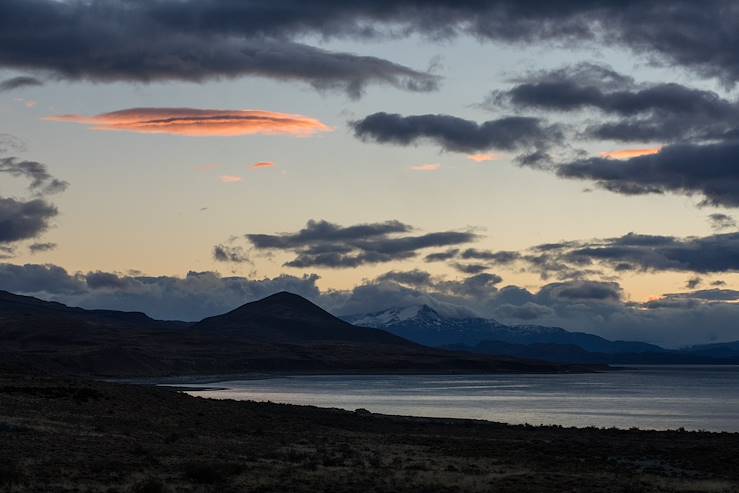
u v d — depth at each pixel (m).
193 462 53.62
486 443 81.56
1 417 69.69
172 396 108.12
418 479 50.53
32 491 41.03
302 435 82.50
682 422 139.62
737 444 83.62
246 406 113.44
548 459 67.69
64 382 105.56
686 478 58.47
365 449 70.44
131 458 54.84
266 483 46.81
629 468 63.53
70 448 57.16
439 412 158.50
